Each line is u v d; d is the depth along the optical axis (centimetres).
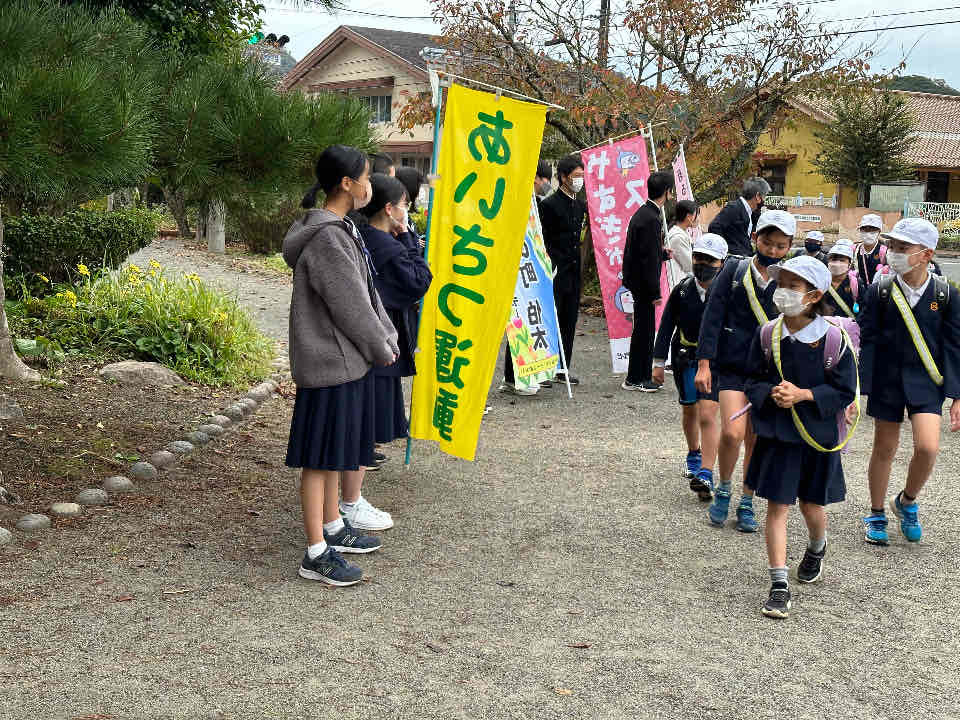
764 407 421
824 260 827
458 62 1330
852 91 1352
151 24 896
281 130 491
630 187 915
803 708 334
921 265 488
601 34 1316
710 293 514
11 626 367
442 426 571
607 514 545
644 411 807
